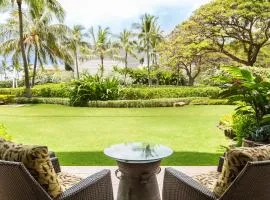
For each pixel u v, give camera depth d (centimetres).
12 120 1009
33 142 661
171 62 1819
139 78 3002
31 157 201
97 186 240
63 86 1783
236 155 196
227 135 694
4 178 205
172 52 1762
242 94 428
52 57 2292
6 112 1252
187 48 1667
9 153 207
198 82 2658
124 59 3559
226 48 1836
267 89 413
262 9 1551
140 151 313
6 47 2058
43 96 1830
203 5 1694
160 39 3131
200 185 230
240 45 1819
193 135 724
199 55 1745
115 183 380
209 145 611
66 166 458
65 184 266
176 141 657
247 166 188
